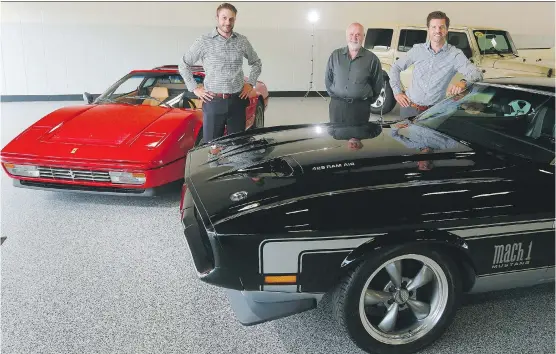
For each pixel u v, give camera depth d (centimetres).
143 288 248
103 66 921
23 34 878
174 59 939
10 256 282
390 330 194
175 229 324
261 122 591
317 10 951
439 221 178
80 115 391
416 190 188
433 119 282
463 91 299
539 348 200
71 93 927
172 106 430
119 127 363
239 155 240
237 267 176
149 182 334
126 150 335
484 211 182
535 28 999
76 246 297
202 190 203
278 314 184
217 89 381
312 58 978
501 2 971
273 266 175
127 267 271
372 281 191
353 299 181
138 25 909
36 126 375
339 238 173
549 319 221
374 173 203
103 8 889
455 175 201
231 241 172
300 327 215
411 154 224
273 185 197
